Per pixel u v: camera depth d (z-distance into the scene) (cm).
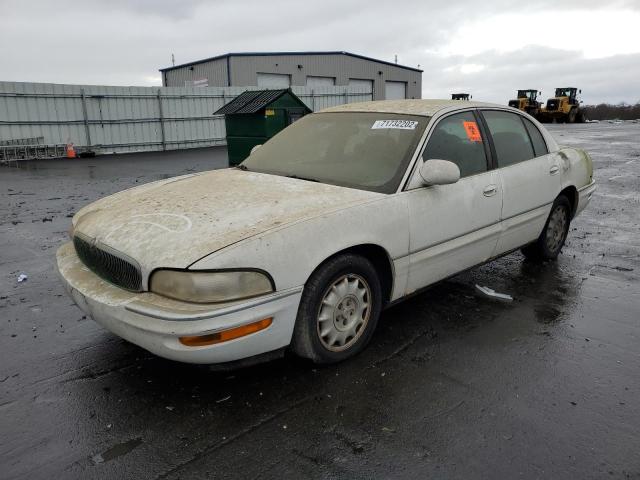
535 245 509
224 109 1293
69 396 289
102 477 226
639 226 696
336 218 298
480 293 444
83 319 393
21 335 366
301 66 3859
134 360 329
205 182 371
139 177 1285
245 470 230
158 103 2278
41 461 237
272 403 280
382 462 235
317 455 239
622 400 286
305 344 297
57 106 1995
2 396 289
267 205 306
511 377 309
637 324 385
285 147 423
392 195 333
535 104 4200
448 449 244
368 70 4256
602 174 1202
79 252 325
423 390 294
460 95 3378
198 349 255
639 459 238
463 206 377
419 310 407
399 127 381
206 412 273
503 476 227
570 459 238
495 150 422
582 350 343
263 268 264
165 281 259
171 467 232
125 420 267
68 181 1210
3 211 829
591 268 513
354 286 315
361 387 296
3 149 1769
